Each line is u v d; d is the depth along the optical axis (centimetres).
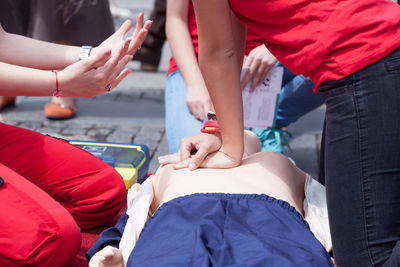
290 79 294
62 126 367
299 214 162
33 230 165
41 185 208
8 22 338
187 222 153
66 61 208
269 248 139
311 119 399
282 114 296
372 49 151
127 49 183
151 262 140
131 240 169
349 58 154
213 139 194
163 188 186
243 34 210
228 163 188
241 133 185
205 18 161
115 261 160
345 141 156
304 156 324
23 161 203
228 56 170
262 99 262
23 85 177
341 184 158
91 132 358
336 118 159
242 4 162
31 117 383
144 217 177
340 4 155
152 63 543
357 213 155
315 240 150
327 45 155
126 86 481
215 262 136
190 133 252
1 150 202
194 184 176
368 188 153
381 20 152
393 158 151
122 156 256
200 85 256
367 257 155
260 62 253
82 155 212
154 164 307
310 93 283
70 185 209
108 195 214
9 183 169
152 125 377
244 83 256
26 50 206
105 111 406
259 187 175
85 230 221
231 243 143
